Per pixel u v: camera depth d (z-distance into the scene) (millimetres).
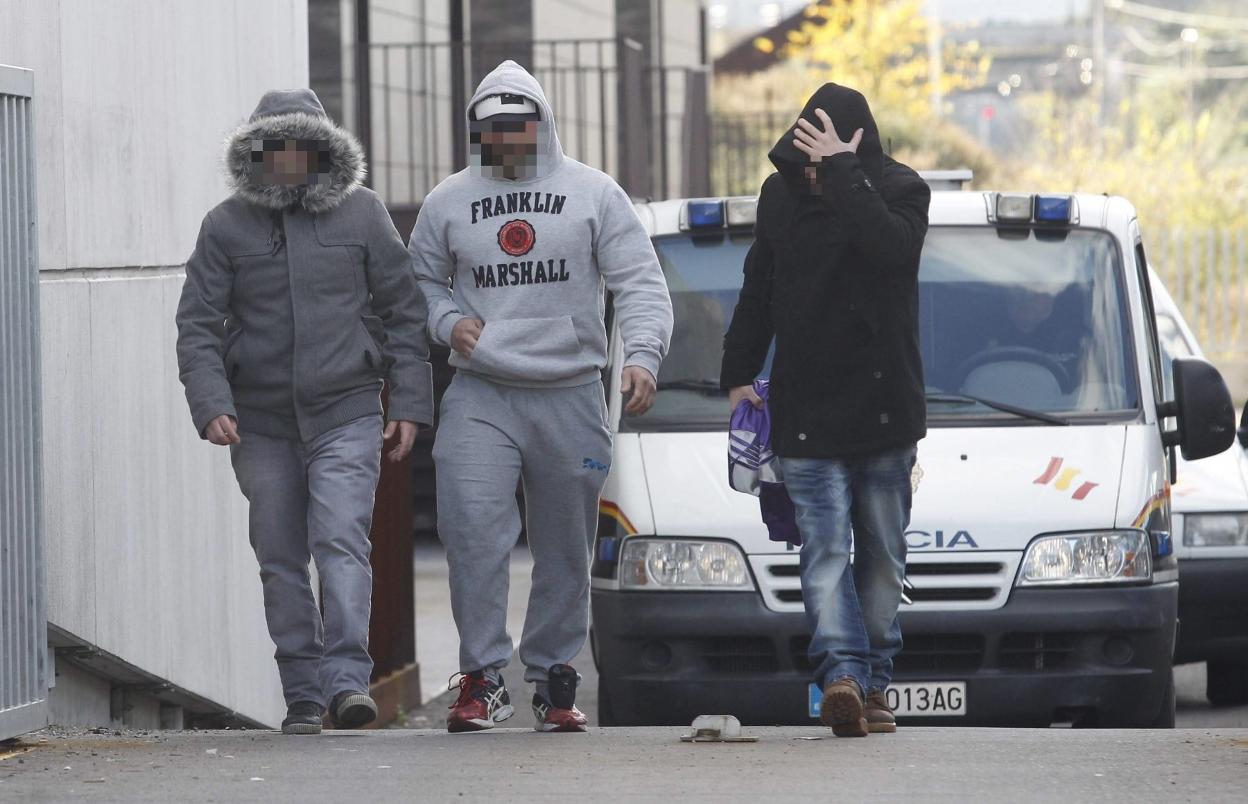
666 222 30250
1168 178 142625
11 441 20719
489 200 22234
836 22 145250
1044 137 159000
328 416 22453
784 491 22344
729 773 19094
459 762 19875
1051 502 26516
